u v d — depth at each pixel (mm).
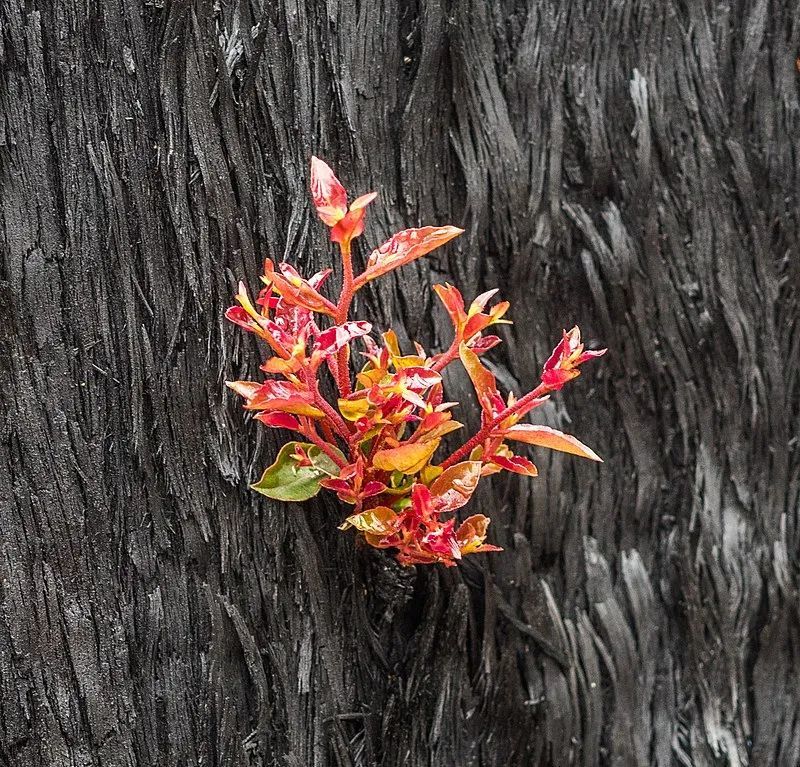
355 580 938
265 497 922
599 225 989
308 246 928
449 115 955
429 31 942
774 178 1023
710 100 1004
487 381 883
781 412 1031
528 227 972
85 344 896
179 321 907
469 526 896
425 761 954
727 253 1013
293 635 931
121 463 903
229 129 913
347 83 931
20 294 888
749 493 1026
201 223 910
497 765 974
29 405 890
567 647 990
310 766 934
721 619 1019
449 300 880
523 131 970
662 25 993
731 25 1010
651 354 1002
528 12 967
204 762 917
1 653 887
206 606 916
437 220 956
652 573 1014
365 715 945
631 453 1004
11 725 889
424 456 868
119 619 904
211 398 914
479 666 966
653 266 998
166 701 911
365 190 939
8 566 888
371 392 857
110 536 902
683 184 1003
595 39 980
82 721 898
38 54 886
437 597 947
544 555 988
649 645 1009
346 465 888
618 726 1000
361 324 855
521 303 976
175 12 901
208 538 915
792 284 1034
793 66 1025
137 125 900
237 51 913
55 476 894
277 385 862
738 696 1023
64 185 892
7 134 884
